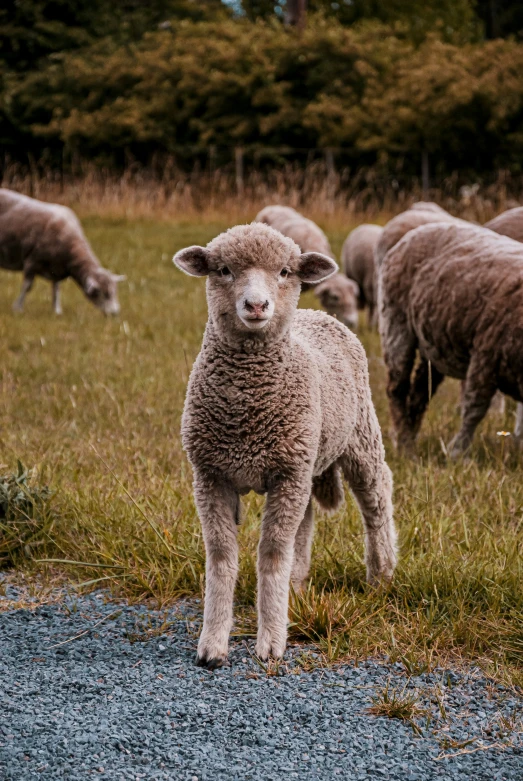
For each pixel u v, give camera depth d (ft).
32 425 26.23
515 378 22.72
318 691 13.03
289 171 85.15
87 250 45.55
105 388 29.45
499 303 22.63
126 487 19.99
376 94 90.99
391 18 119.96
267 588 13.88
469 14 121.39
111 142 94.53
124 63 97.66
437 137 84.02
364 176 88.22
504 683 13.35
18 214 45.27
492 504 20.12
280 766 11.17
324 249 47.60
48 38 105.19
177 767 11.10
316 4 121.60
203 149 92.73
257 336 13.38
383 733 12.01
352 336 16.43
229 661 13.87
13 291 52.60
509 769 11.31
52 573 17.19
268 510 13.92
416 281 24.67
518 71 83.97
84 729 11.80
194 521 18.22
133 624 15.21
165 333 40.40
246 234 13.52
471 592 15.93
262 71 92.89
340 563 16.83
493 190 78.48
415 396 25.85
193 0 117.91
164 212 77.36
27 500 18.34
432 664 13.85
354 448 15.85
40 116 99.86
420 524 18.24
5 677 13.23
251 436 13.53
